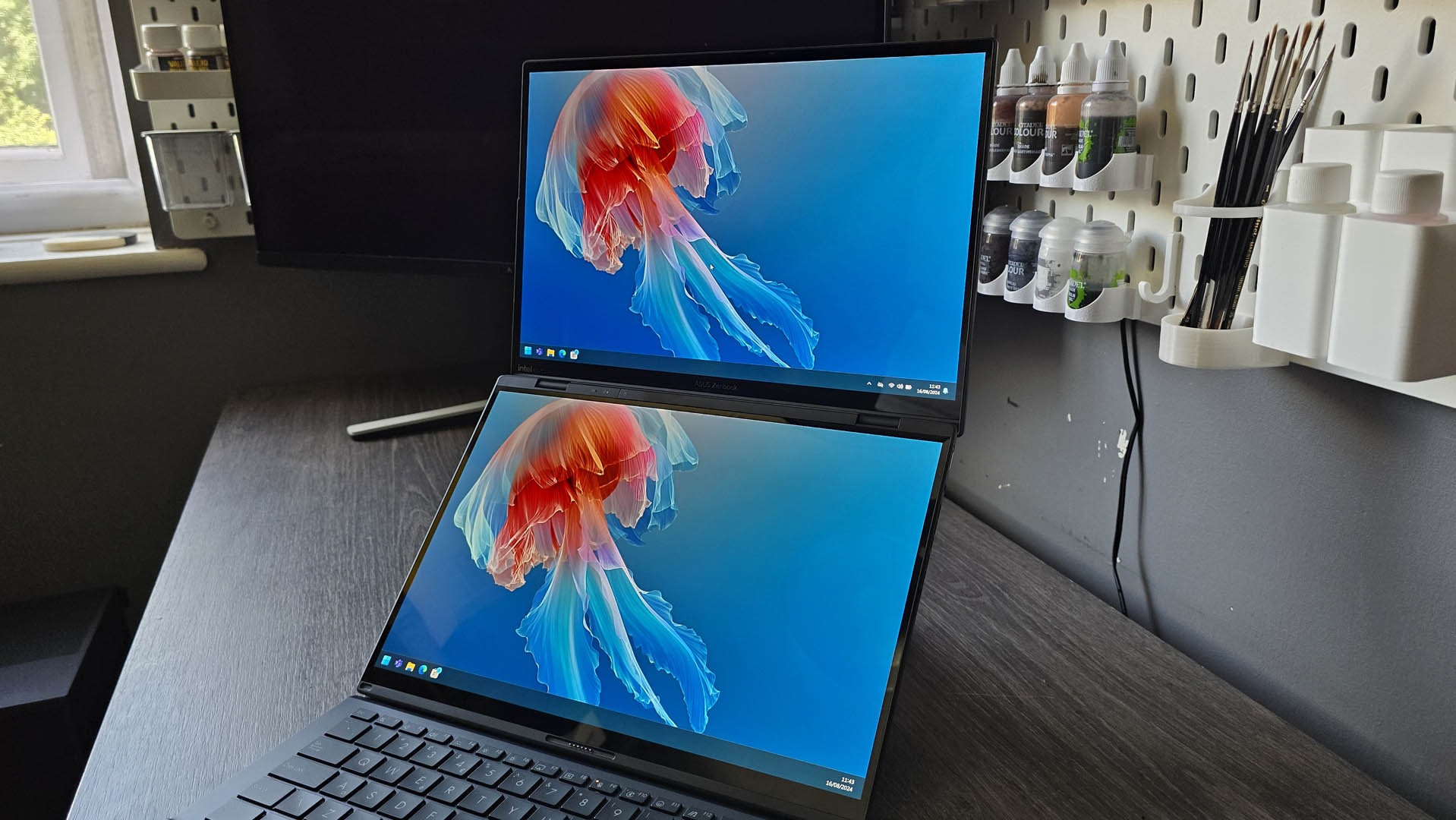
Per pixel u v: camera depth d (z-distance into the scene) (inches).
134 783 22.4
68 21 62.2
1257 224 23.0
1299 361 23.8
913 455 24.3
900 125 25.6
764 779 21.2
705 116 28.1
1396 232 17.7
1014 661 26.7
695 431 26.9
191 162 52.8
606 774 22.1
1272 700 26.0
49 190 63.2
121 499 57.7
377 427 46.6
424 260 46.4
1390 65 21.0
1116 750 22.9
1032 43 33.6
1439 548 21.3
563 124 30.3
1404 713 22.5
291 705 25.3
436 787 21.5
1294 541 24.9
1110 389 31.2
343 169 47.0
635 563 25.4
